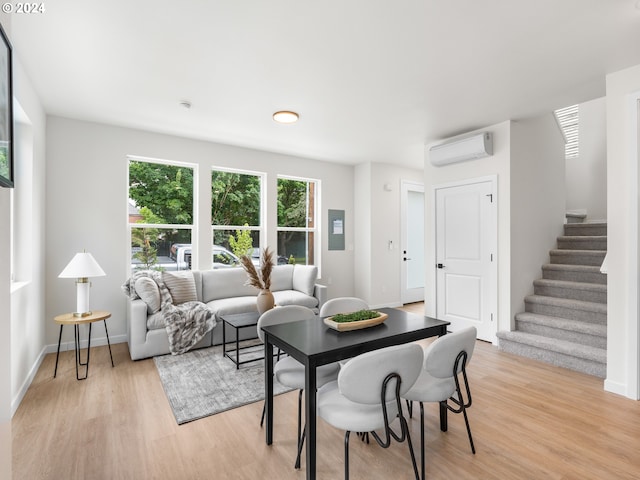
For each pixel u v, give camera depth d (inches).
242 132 166.6
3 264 53.0
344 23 83.0
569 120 213.9
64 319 118.4
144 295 137.9
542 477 70.1
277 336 76.7
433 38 89.4
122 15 79.9
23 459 75.0
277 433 86.2
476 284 163.3
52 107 135.1
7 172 54.8
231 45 92.7
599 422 90.7
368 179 228.4
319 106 134.7
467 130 164.1
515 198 152.0
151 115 143.9
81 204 149.3
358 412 63.9
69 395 105.2
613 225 108.0
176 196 175.6
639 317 102.7
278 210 211.9
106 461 74.8
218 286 174.2
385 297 234.4
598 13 79.0
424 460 72.1
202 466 73.5
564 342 133.3
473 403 101.6
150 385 112.7
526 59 100.0
